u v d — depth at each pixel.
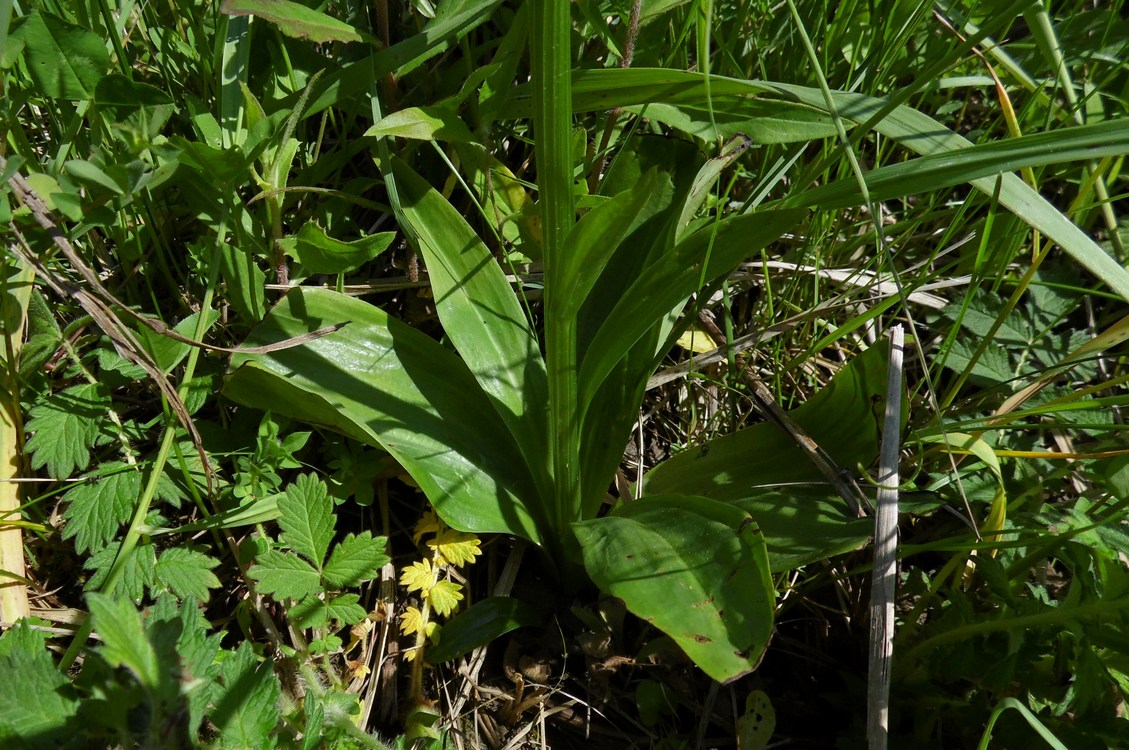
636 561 0.31
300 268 0.39
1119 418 0.45
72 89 0.32
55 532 0.36
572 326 0.32
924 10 0.41
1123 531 0.37
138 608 0.33
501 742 0.36
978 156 0.30
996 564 0.34
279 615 0.36
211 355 0.38
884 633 0.32
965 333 0.47
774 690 0.39
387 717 0.36
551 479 0.36
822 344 0.42
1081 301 0.47
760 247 0.31
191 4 0.37
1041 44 0.40
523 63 0.44
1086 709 0.31
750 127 0.37
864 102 0.35
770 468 0.38
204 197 0.36
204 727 0.29
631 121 0.44
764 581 0.29
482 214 0.39
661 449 0.45
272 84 0.37
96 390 0.36
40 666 0.25
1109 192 0.50
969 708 0.34
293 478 0.38
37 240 0.31
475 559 0.40
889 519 0.33
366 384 0.36
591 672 0.37
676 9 0.44
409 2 0.43
